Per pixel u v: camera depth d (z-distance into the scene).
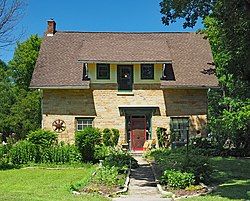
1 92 57.03
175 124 33.72
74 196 14.84
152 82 33.72
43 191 16.17
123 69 33.81
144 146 32.94
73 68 34.72
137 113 33.62
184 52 37.12
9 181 19.53
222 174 20.06
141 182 18.56
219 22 21.48
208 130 32.34
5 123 50.88
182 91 33.84
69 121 33.25
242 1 19.39
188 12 20.98
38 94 52.69
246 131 27.89
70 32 38.88
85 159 26.27
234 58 22.56
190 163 17.89
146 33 39.22
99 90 33.50
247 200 13.62
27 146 26.31
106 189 16.25
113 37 38.47
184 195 15.12
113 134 33.22
